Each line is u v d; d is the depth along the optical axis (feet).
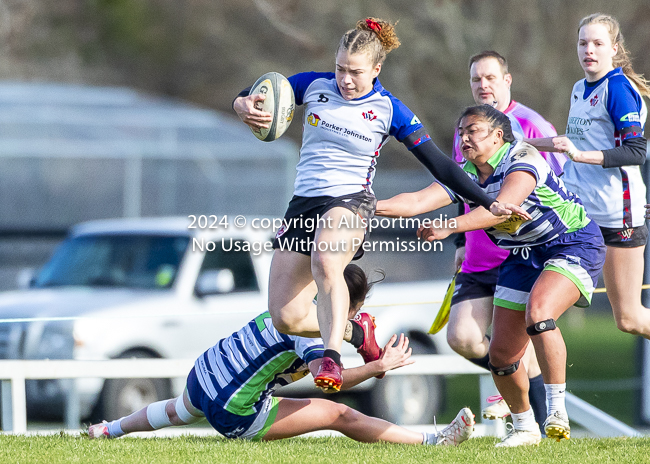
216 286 123.44
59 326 115.75
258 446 65.36
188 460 59.06
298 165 66.13
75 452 61.98
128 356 117.29
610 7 287.69
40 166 295.48
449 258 196.34
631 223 77.77
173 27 427.33
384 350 68.74
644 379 136.98
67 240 141.49
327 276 61.46
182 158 286.25
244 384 67.62
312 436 81.25
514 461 60.44
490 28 298.76
